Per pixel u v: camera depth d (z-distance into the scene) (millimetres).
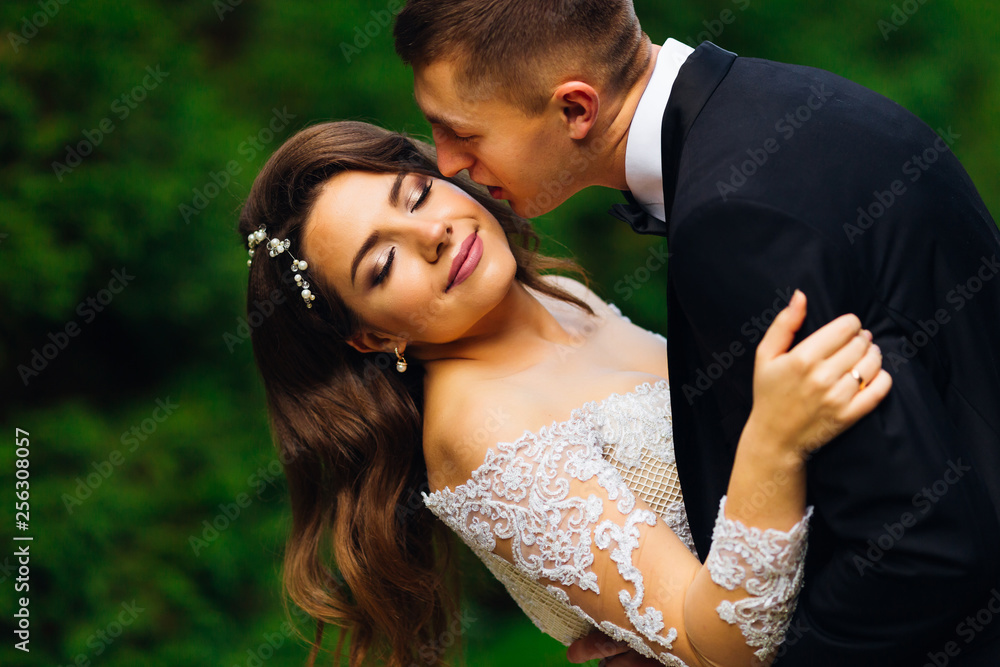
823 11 6352
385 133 2104
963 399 1522
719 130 1604
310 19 5555
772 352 1426
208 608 4809
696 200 1541
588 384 2023
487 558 2102
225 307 5133
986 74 6461
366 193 1989
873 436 1374
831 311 1439
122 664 4562
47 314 4688
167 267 4957
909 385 1411
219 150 5020
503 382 1985
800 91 1631
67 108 4754
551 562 1795
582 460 1807
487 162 1844
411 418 2221
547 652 5078
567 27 1693
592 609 1800
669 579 1697
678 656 1706
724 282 1512
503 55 1708
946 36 6434
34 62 4711
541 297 2445
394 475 2238
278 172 2088
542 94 1740
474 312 1966
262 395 5207
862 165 1540
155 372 5203
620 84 1769
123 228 4789
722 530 1543
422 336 2012
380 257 1955
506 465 1832
